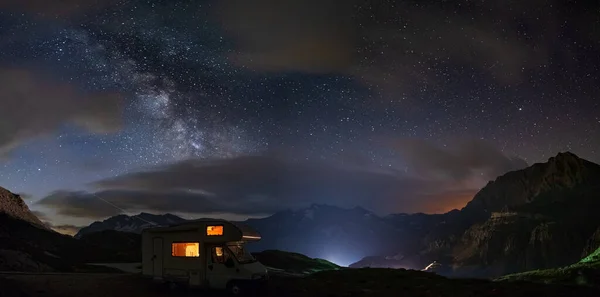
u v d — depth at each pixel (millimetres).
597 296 21031
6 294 21000
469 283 25125
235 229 21812
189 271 22328
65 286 23484
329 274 28594
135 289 23172
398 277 27281
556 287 23125
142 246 23922
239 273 21531
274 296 22234
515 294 21578
